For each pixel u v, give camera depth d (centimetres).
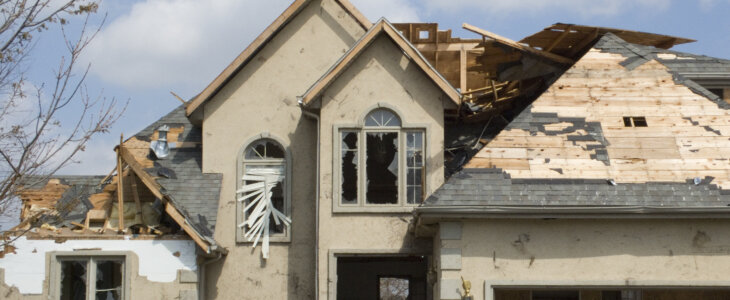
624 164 1727
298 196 1994
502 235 1666
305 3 2053
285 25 2059
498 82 2380
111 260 1845
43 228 1848
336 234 1886
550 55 2170
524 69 2238
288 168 1998
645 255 1656
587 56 1934
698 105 1833
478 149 2088
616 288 1664
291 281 1956
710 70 2088
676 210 1630
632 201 1652
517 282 1645
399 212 1891
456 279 1648
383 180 1917
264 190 2003
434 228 1761
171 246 1842
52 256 1828
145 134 2095
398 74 1931
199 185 1970
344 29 2055
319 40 2053
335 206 1892
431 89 1927
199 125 2088
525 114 1814
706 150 1748
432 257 1886
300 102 1906
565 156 1738
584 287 1648
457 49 2414
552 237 1666
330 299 1862
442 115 1919
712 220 1664
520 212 1636
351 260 2459
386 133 1927
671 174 1709
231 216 1980
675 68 2089
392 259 2452
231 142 2016
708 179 1697
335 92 1930
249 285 1953
